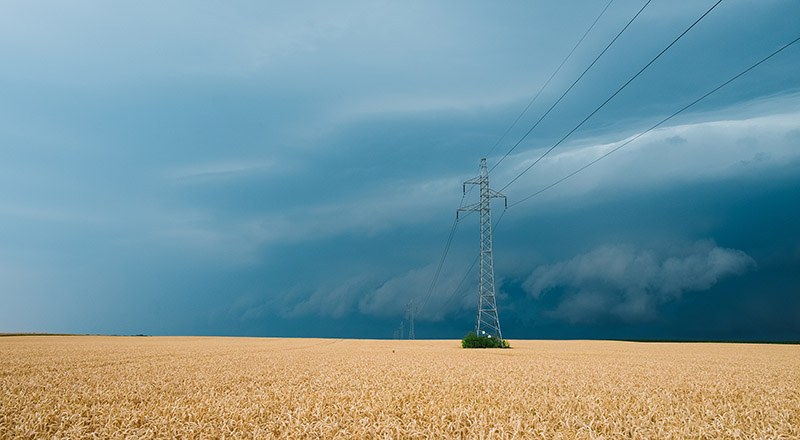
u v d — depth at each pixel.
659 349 49.59
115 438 8.86
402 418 10.29
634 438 8.80
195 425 9.48
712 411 11.27
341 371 20.31
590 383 16.41
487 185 52.72
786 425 10.02
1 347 40.62
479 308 50.75
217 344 52.72
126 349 38.91
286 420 10.04
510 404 11.68
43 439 8.90
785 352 44.75
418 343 65.94
